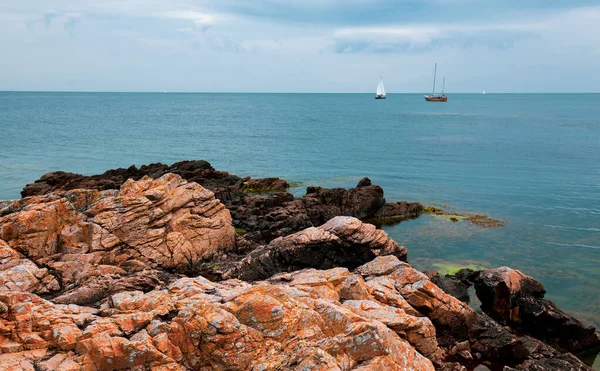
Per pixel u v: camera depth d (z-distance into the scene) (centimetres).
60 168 7931
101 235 3166
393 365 1619
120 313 2077
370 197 5256
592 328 2772
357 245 3519
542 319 2830
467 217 5306
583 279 3659
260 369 1695
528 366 2302
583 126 16700
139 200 3350
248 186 6259
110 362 1728
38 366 1689
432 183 7156
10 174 7275
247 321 1866
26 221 2981
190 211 3597
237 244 3831
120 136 12769
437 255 4138
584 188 6819
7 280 2650
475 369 2430
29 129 14025
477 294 3155
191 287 2284
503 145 11412
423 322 2223
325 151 10475
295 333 1845
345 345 1666
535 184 7075
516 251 4262
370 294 2481
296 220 4628
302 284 2425
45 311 1966
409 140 12512
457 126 16875
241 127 16250
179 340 1808
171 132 14138
